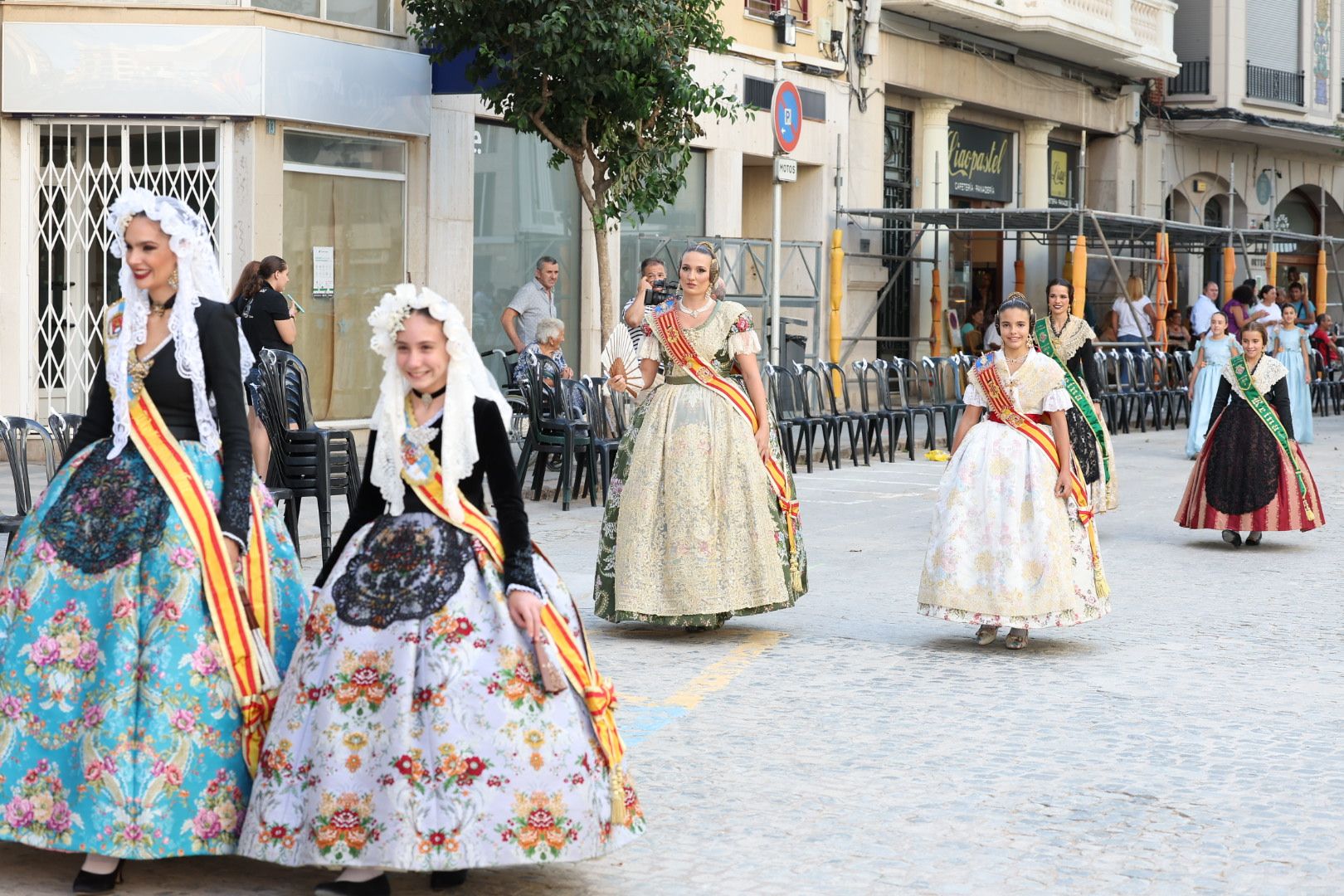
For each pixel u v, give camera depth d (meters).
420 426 4.61
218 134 15.40
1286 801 5.71
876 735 6.54
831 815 5.48
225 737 4.48
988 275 28.30
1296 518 12.26
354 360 16.75
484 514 4.66
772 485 8.55
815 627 8.91
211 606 4.51
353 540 4.63
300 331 16.14
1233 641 8.60
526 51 14.95
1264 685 7.54
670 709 6.93
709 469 8.41
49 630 4.52
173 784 4.40
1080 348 11.73
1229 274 28.27
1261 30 33.34
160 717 4.41
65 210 15.47
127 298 4.75
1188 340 28.12
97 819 4.36
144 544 4.54
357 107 16.30
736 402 8.49
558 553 11.16
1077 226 25.94
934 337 26.36
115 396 4.70
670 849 5.10
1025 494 8.23
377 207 16.91
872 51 24.44
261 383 9.53
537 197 19.25
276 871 4.78
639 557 8.43
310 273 16.19
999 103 27.36
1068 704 7.11
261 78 15.28
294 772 4.39
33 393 15.45
